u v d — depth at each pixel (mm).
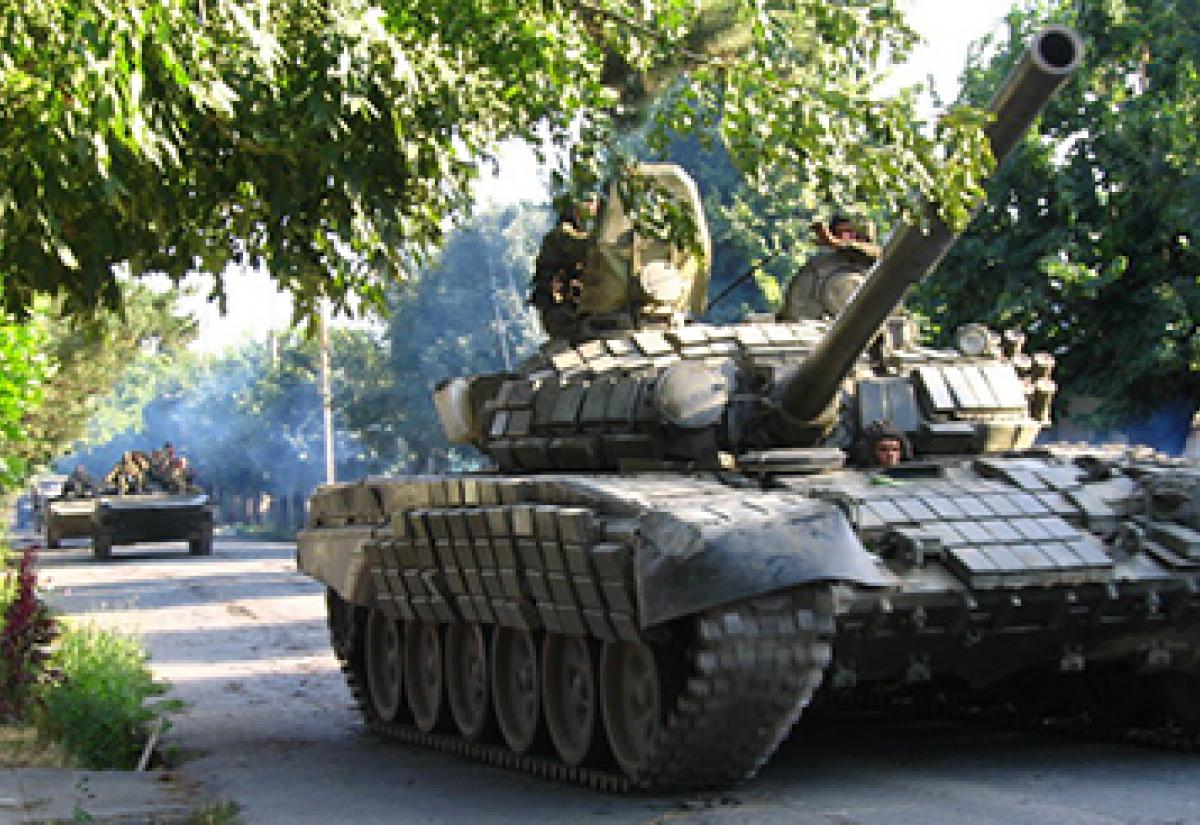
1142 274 23312
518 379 14125
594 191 10469
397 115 9484
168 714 15656
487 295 50906
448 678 13352
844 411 12578
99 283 10078
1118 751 11984
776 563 9445
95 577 35906
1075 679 12805
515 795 10992
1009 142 10008
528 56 10047
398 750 13594
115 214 10008
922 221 10070
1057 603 10750
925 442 12484
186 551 48469
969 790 10422
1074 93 23234
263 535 66938
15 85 8586
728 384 12289
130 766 13250
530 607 11484
